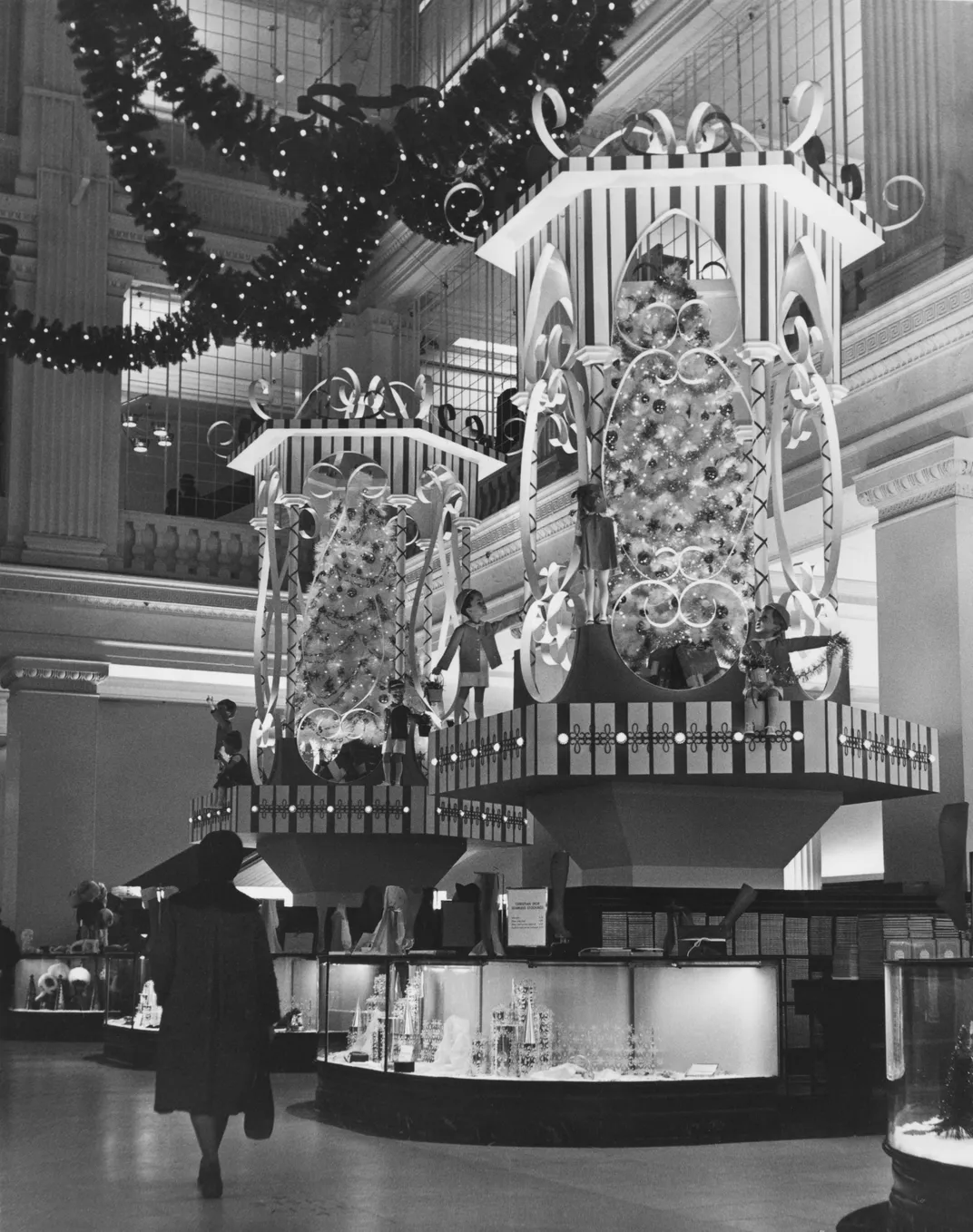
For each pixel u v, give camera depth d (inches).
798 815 400.5
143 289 939.3
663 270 421.1
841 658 391.2
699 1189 257.8
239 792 633.0
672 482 410.6
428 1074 328.5
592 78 499.5
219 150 545.3
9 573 867.4
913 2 530.3
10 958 532.4
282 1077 495.2
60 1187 260.7
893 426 502.3
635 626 406.9
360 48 975.0
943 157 510.0
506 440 820.0
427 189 536.4
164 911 249.4
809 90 390.6
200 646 912.3
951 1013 215.0
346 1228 221.3
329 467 687.1
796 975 339.6
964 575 473.4
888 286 518.0
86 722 876.6
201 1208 239.3
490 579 806.5
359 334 967.0
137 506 951.0
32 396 891.4
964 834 278.1
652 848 390.9
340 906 514.6
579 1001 326.6
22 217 900.6
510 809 676.1
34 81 912.9
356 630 664.4
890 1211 221.5
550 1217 231.0
